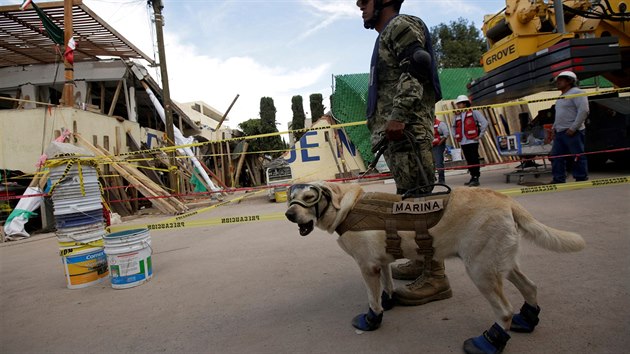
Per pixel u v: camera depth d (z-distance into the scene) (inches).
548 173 327.6
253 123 1073.5
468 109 244.7
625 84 346.9
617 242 137.9
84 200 156.7
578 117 237.1
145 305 127.2
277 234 225.1
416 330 93.8
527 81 306.2
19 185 357.7
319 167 530.6
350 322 100.9
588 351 76.8
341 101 543.5
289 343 92.5
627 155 285.1
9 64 562.6
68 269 152.4
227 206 408.8
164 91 530.6
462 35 1346.0
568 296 101.1
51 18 450.0
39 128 392.5
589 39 273.4
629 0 307.3
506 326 79.3
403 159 111.1
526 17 303.6
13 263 211.6
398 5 117.3
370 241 91.2
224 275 151.6
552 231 81.1
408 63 100.0
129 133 496.4
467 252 82.6
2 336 111.2
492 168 483.8
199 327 106.3
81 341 104.0
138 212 420.5
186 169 565.0
